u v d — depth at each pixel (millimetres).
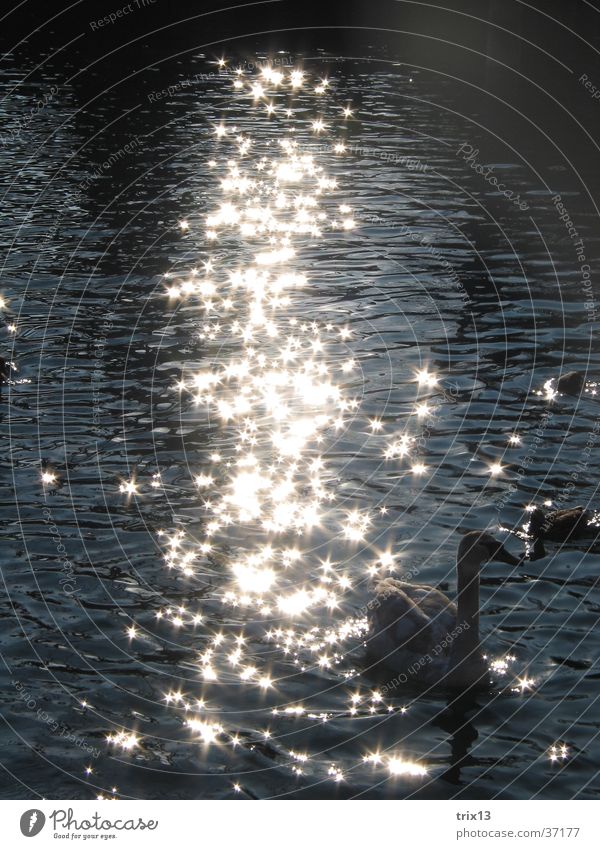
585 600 13242
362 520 15070
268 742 10875
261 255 27062
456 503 15531
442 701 11500
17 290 24203
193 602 13102
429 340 21766
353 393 19312
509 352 21156
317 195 32281
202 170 34781
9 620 12641
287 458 16891
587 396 19094
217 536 14602
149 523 14867
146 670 11883
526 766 10586
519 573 13820
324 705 11422
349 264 26469
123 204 31141
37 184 33000
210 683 11703
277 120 41812
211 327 22422
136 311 23188
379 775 10477
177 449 17109
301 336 21984
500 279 25375
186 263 26375
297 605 13117
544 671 11961
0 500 15367
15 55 53906
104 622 12664
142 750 10734
